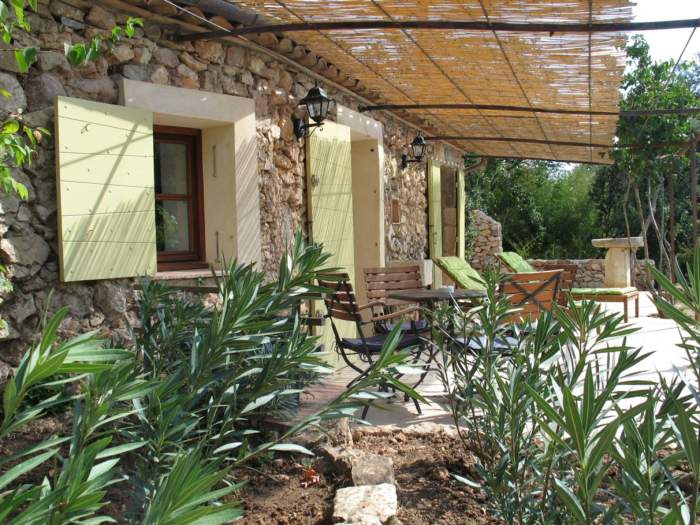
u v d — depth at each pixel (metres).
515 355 2.08
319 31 4.27
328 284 4.22
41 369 0.92
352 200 6.59
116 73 3.85
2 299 3.26
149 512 0.90
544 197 18.94
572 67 4.74
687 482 2.22
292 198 5.23
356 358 6.04
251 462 2.64
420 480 2.54
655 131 8.06
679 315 1.30
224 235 4.57
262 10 3.87
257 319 2.09
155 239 3.98
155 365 2.39
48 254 3.49
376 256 6.90
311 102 4.98
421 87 5.75
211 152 4.60
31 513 0.84
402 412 3.92
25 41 3.35
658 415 1.49
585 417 1.19
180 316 2.47
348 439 2.94
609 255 10.03
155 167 4.46
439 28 3.87
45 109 3.45
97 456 1.11
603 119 6.54
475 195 18.11
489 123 7.52
